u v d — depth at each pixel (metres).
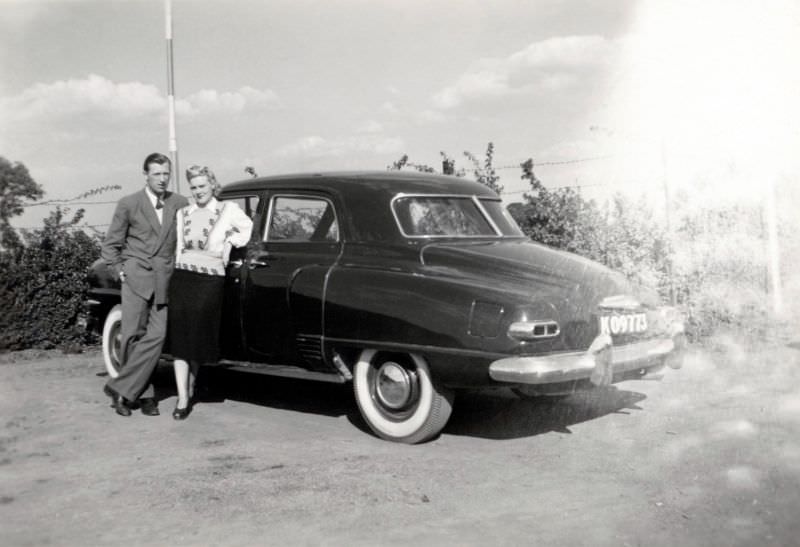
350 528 3.40
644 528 3.33
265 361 5.53
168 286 5.61
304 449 4.74
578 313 4.62
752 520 3.38
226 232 5.43
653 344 5.11
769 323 8.01
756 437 4.70
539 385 4.41
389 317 4.77
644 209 8.01
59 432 5.24
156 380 7.14
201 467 4.37
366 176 5.58
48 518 3.59
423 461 4.45
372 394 5.02
